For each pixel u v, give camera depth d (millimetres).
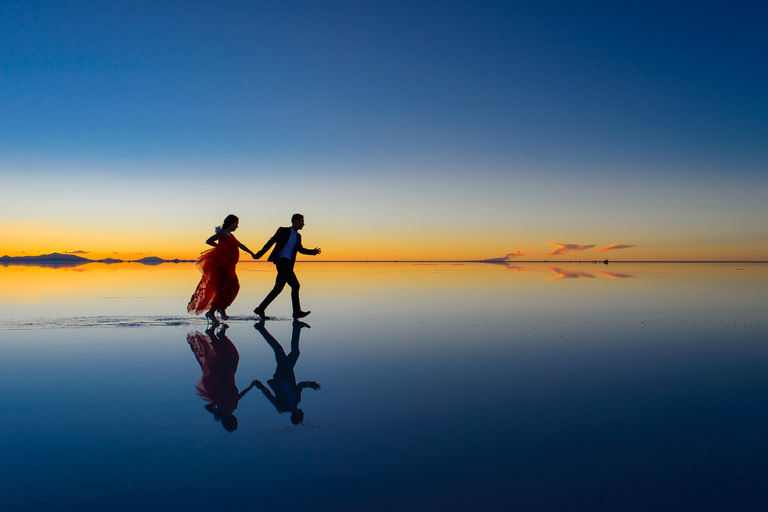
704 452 2104
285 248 6527
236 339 4867
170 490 1738
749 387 3133
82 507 1614
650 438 2260
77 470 1889
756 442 2211
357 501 1673
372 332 5320
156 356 4035
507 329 5512
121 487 1757
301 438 2242
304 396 2916
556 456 2057
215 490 1742
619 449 2131
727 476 1875
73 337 4902
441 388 3096
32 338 4828
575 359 3963
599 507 1645
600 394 2975
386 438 2248
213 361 3854
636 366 3723
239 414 2568
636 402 2822
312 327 5668
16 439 2199
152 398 2852
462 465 1965
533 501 1681
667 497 1711
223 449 2105
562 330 5426
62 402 2758
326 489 1757
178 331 5324
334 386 3143
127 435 2256
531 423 2457
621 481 1833
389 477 1855
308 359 3951
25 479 1811
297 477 1849
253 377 3363
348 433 2311
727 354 4168
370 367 3680
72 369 3559
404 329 5512
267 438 2238
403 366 3709
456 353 4195
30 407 2664
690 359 3975
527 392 3018
